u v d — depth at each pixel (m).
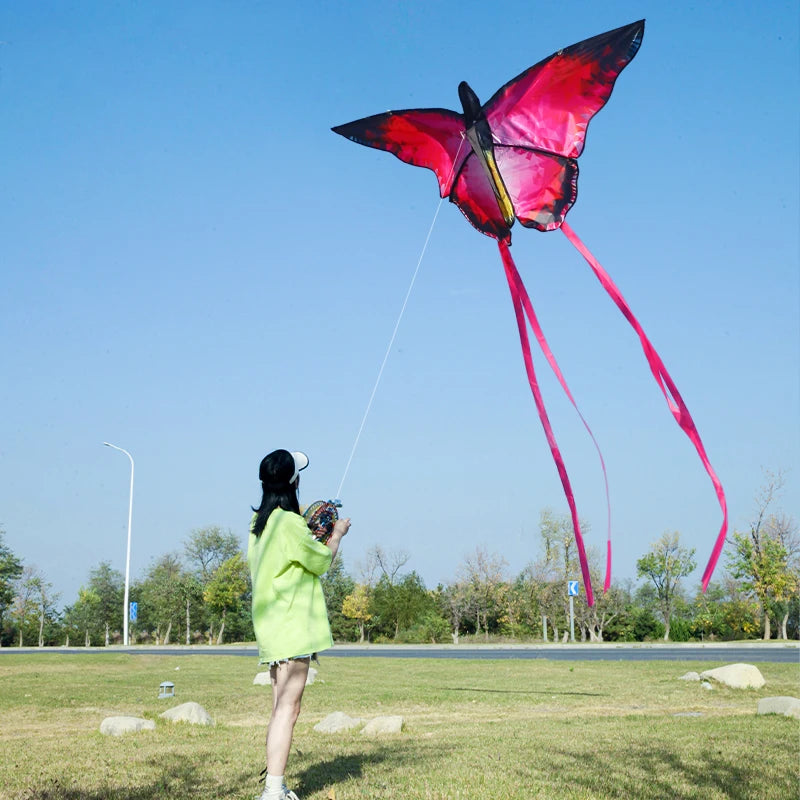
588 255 4.82
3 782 5.47
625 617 54.47
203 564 68.75
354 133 5.16
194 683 16.11
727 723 9.02
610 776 5.57
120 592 73.19
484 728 9.04
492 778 5.29
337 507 4.83
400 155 5.23
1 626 69.44
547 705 12.16
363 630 59.84
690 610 59.78
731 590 52.22
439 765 5.86
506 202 4.96
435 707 12.00
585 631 53.84
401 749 6.92
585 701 12.59
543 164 4.92
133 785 5.29
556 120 4.89
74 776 5.68
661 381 4.48
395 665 21.89
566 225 4.88
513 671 19.02
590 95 4.82
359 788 4.90
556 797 4.72
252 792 4.93
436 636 52.28
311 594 4.52
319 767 5.80
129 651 37.12
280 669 4.42
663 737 7.82
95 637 71.81
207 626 71.12
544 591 52.59
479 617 56.28
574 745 7.21
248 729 9.10
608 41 4.70
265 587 4.47
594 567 51.69
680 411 4.41
